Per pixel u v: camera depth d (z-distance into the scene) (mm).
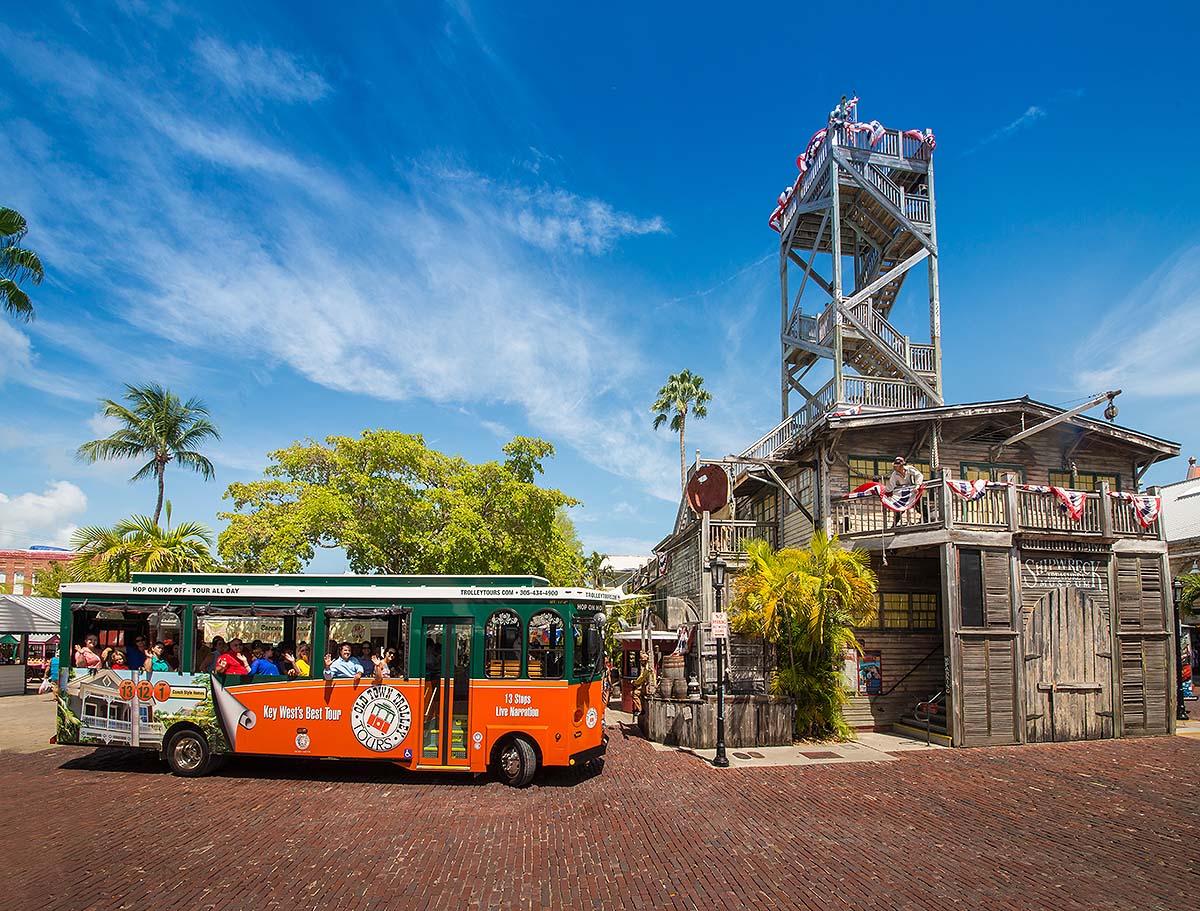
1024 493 15406
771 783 11016
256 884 6762
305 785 10680
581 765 12312
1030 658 14797
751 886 6801
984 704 14438
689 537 21938
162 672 11359
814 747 14180
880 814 9273
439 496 23109
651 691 16719
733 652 16672
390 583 11508
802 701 15031
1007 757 13094
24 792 10219
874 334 21297
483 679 10891
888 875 7098
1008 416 18281
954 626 14508
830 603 14797
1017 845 8023
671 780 11195
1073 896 6609
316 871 7105
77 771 11602
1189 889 6781
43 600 27234
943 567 14844
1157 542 15898
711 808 9539
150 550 20516
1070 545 15406
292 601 11414
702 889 6723
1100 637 15305
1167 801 9945
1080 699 14992
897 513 15836
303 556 21266
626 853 7707
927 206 22734
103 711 11461
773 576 15031
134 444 28859
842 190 22969
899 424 18062
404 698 10906
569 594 10945
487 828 8570
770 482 21469
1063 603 15172
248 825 8617
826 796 10211
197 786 10594
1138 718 15328
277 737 11047
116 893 6520
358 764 12062
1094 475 19422
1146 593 15781
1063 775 11602
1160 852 7805
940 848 7910
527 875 7047
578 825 8734
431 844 7949
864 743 14695
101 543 20828
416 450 23484
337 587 11492
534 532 24953
